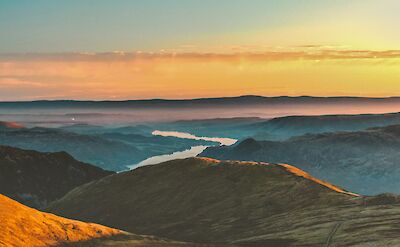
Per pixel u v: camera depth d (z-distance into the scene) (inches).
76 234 4601.4
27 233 4269.2
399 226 4842.5
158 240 5022.1
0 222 4252.0
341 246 4473.4
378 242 4308.6
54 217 4854.8
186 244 5049.2
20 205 4835.1
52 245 4195.4
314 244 4827.8
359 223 5265.8
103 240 4628.4
